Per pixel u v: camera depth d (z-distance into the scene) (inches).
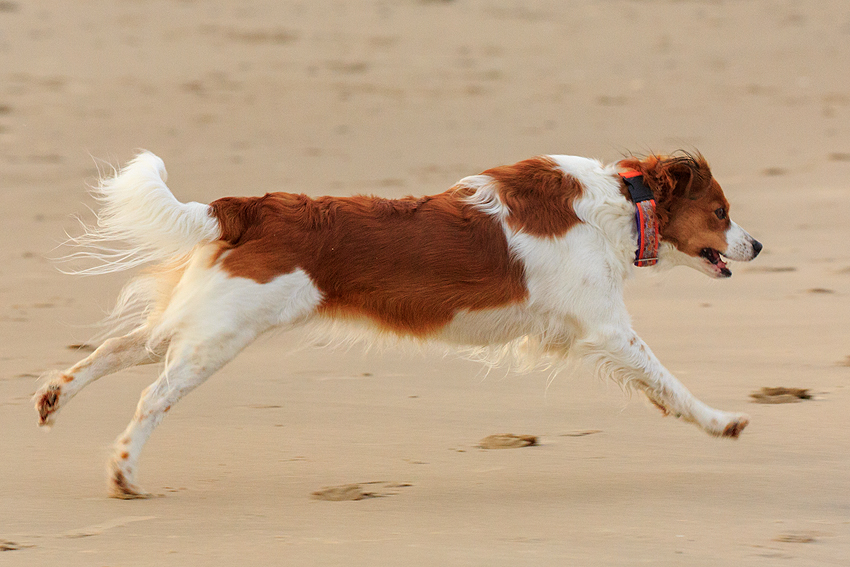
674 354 466.3
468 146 1087.6
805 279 594.9
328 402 412.2
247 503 311.4
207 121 1186.6
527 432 378.0
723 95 1336.1
